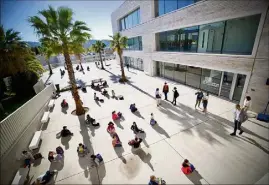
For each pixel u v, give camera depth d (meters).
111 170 6.43
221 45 11.95
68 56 10.62
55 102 15.22
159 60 20.14
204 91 14.77
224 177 5.71
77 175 6.32
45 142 8.72
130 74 25.89
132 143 7.68
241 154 6.72
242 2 9.41
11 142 6.97
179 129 8.93
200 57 13.73
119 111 11.95
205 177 5.76
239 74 11.33
